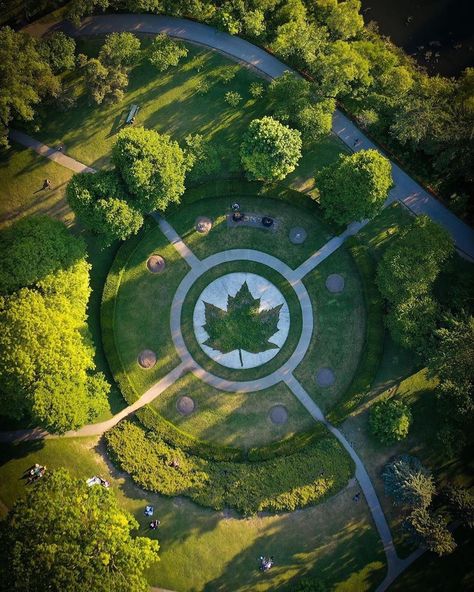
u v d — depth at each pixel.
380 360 79.62
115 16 86.38
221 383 79.56
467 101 78.50
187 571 74.69
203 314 80.81
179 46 85.00
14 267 71.62
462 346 72.31
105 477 76.56
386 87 82.81
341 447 77.75
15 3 85.69
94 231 78.06
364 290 80.62
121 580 66.19
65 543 65.12
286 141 76.12
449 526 77.75
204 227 82.19
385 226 82.88
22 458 76.94
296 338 80.62
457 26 88.69
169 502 76.25
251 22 82.69
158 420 77.50
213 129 83.88
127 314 80.50
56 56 81.50
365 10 89.44
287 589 74.75
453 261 82.12
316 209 81.31
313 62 81.88
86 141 83.88
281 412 79.12
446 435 76.12
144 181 73.12
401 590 76.00
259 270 81.75
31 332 69.69
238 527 75.88
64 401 70.69
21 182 82.75
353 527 76.81
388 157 84.00
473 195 84.06
